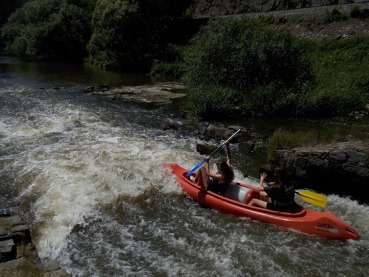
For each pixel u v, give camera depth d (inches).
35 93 699.4
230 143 435.2
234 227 255.8
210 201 280.2
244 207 266.4
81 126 485.7
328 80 656.4
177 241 238.4
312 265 216.4
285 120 538.3
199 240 239.8
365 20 815.7
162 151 394.0
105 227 253.8
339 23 853.2
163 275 205.8
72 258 220.1
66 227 252.1
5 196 294.0
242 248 231.5
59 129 467.2
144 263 215.9
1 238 216.7
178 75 973.2
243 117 555.5
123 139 433.1
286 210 257.8
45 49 1450.5
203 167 292.4
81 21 1494.8
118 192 300.5
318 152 304.2
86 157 368.8
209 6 1467.8
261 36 637.9
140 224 258.5
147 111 582.6
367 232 252.7
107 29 1126.4
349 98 575.5
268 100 561.3
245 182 327.9
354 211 281.7
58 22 1425.9
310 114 558.6
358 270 212.7
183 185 301.7
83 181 316.2
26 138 427.2
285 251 229.1
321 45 802.2
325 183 315.0
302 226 245.8
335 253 228.4
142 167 346.3
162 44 1266.0
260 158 390.9
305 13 946.1
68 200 286.5
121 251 227.1
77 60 1437.0
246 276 205.6
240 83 630.5
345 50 752.3
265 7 1208.8
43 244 232.7
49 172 333.4
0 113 535.8
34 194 296.0
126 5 1098.7
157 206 283.6
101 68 1179.3
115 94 712.4
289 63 619.5
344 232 237.8
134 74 1041.5
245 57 611.5
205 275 205.8
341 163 292.4
